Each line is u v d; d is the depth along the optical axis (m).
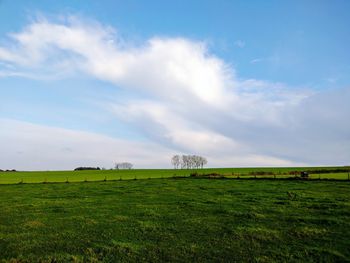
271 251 18.45
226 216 27.50
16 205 35.31
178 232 22.61
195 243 20.12
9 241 20.78
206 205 33.09
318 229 22.58
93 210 31.31
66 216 28.56
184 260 17.31
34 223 25.78
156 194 43.41
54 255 17.98
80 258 17.55
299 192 42.38
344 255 17.55
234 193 42.75
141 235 21.97
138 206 33.19
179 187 52.31
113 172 122.19
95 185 59.12
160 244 19.94
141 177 85.44
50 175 104.50
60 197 42.16
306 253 18.00
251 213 28.23
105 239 21.11
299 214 27.61
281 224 24.31
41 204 35.75
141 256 17.92
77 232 22.88
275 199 36.38
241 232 22.25
